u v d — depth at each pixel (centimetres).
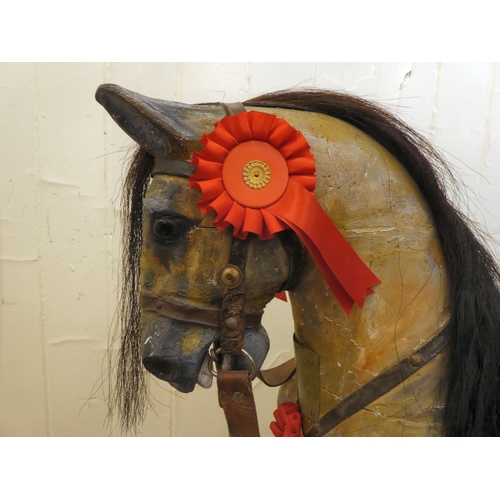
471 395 66
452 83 115
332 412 68
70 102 113
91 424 125
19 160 114
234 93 115
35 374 122
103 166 116
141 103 59
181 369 63
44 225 117
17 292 119
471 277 67
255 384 127
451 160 118
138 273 78
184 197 62
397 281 64
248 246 62
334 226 61
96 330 122
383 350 65
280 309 124
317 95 72
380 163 66
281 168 60
